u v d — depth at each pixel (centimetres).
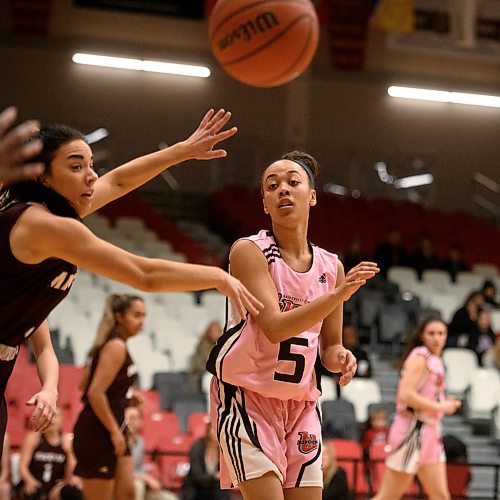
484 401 2900
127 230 4038
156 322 3111
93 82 4881
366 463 2308
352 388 2762
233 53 1328
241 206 4497
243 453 878
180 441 2277
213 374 916
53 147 736
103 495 1470
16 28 4722
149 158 934
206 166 4962
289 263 923
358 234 4309
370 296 3456
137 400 1542
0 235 700
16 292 712
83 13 4809
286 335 855
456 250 4000
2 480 1758
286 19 1309
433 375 1783
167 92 4988
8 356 739
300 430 914
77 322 2980
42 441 1911
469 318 3134
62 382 2517
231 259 913
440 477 1767
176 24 4903
